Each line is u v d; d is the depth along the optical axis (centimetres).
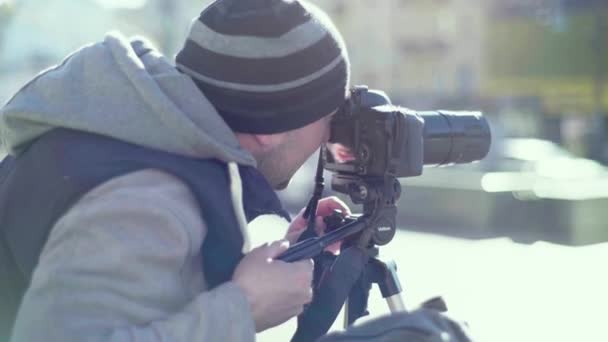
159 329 143
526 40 4475
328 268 205
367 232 202
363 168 206
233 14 167
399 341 139
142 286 145
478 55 4716
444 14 4853
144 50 170
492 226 1373
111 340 139
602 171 1795
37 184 158
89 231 146
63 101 160
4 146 173
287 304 158
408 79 4981
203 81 167
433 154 225
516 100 4516
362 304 212
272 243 163
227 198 160
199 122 160
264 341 607
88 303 142
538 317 754
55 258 147
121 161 155
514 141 1952
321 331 190
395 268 215
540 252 1130
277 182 183
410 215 1481
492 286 887
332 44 173
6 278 166
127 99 159
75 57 167
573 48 4259
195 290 157
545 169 1828
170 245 149
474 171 1859
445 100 4825
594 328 716
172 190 154
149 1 3206
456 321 147
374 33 5072
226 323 147
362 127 205
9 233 163
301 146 178
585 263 1039
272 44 165
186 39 173
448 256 1091
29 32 3002
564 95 4309
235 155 161
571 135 3388
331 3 5209
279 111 168
